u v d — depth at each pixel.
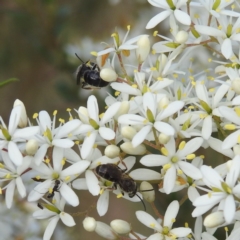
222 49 0.22
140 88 0.22
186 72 0.24
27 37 0.29
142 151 0.22
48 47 0.29
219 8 0.23
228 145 0.21
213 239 0.22
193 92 0.23
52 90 0.35
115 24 0.32
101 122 0.22
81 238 0.31
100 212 0.22
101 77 0.23
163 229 0.22
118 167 0.22
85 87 0.23
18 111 0.22
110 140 0.22
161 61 0.23
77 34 0.32
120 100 0.23
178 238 0.22
